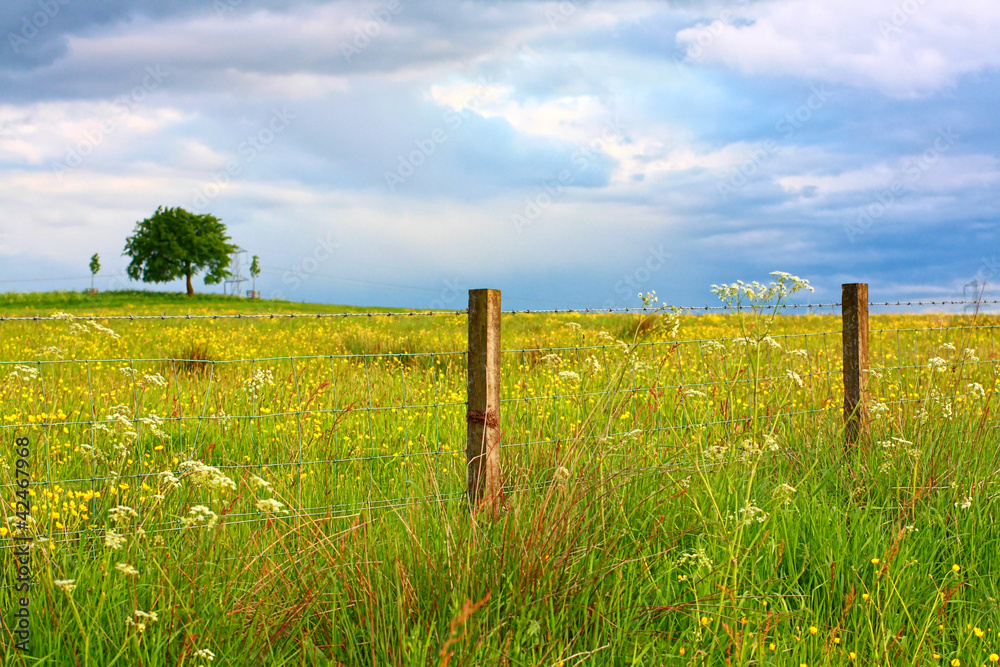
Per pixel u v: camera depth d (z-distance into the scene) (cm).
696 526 322
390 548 288
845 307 488
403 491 392
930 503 388
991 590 317
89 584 273
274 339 1277
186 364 836
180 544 304
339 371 788
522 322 1541
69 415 495
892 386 604
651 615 277
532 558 273
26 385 570
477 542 282
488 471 345
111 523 346
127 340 1180
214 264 7050
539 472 380
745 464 393
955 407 488
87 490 376
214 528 287
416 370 780
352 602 272
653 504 342
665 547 321
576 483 305
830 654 260
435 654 241
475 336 346
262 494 354
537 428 432
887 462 410
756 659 261
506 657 236
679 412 477
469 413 349
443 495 365
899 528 353
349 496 383
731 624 271
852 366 484
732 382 457
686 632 269
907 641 276
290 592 272
